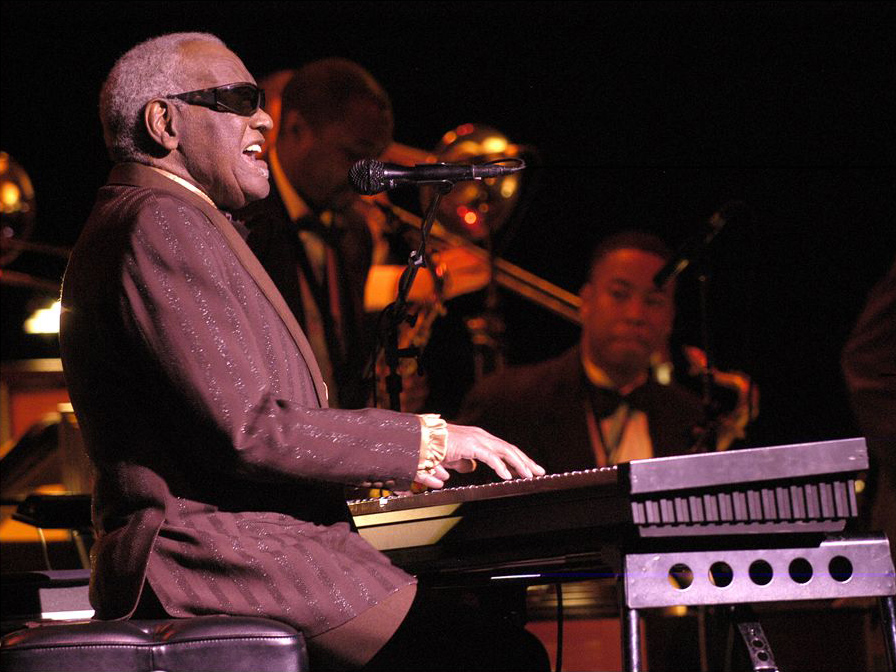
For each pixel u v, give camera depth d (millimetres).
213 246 6074
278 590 5809
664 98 19250
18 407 17328
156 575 5734
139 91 6641
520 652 6387
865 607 12250
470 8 19391
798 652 12250
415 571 6879
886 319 14117
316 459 5766
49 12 18953
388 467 5898
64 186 19000
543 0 19438
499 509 5996
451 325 18266
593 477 5348
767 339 18562
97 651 5227
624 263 18688
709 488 5180
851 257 18578
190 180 6699
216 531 5867
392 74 19516
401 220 17453
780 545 5465
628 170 19172
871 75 18672
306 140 17797
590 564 6902
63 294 6270
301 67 18328
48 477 12789
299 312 16594
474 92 19469
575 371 18328
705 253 15484
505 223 18953
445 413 18203
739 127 19125
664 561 5320
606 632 13344
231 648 5348
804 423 18281
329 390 16969
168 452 5965
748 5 19047
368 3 19406
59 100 18984
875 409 13953
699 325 18719
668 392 18266
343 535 6230
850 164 18750
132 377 5938
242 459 5652
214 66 6711
